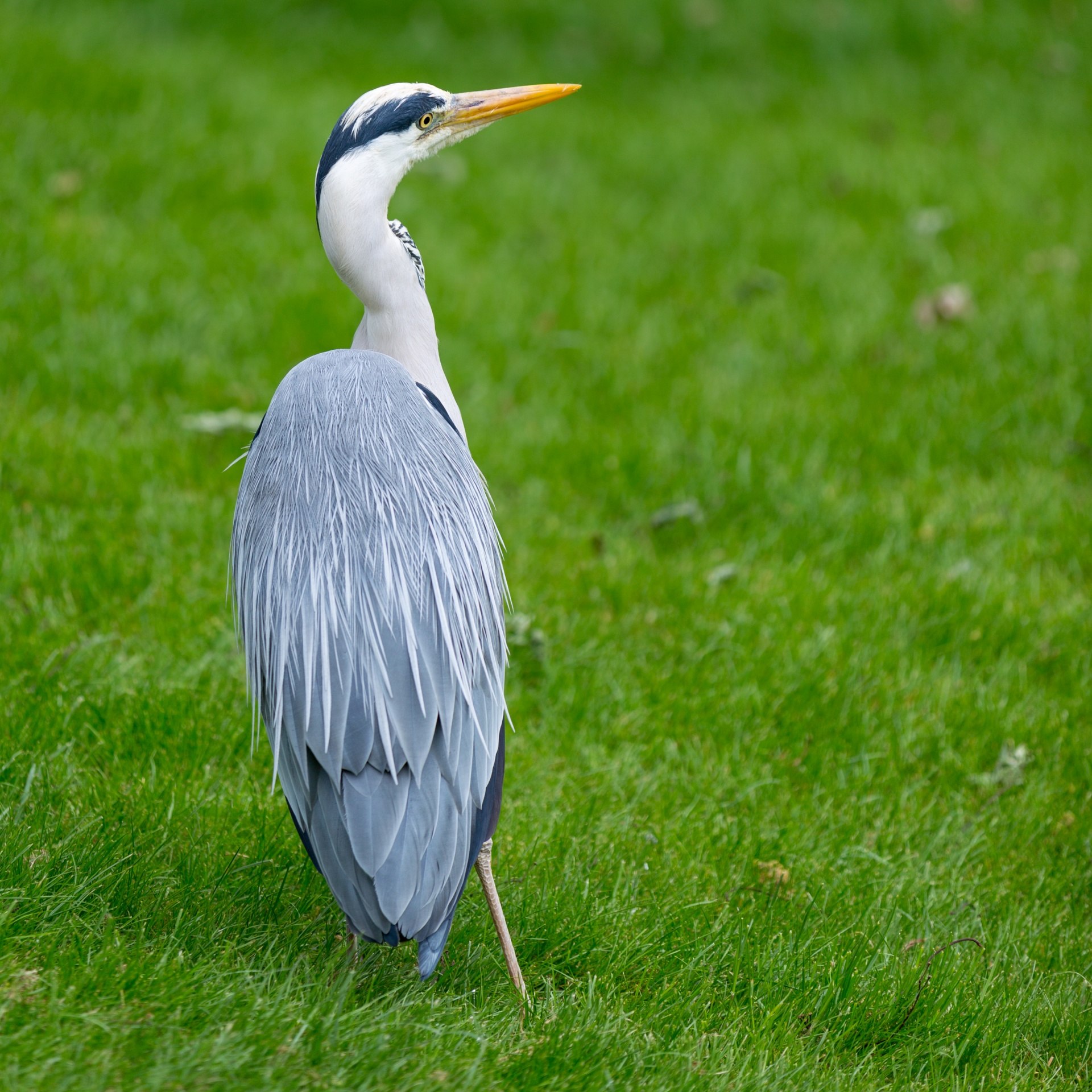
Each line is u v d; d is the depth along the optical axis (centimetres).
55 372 1247
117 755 806
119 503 1074
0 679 857
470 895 738
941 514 1188
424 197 1783
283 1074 538
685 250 1739
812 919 751
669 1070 603
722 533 1167
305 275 1515
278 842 748
